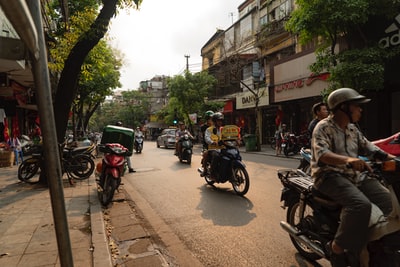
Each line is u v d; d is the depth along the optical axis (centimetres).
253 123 2520
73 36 770
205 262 341
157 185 784
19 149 1269
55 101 759
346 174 260
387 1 942
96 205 566
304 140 1433
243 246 378
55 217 182
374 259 233
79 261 331
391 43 1012
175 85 2844
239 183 637
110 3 720
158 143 2461
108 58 1836
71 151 849
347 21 979
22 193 675
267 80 2212
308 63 1499
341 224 240
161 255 355
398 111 1179
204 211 530
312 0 991
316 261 332
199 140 2939
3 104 1341
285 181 366
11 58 718
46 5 1075
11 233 418
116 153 600
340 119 265
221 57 2908
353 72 938
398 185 215
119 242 396
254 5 2534
